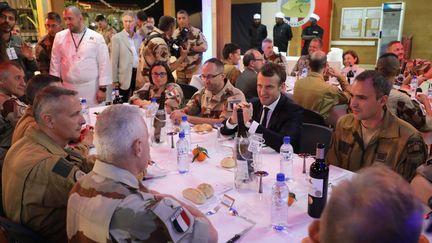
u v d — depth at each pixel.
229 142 2.22
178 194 1.53
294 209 1.39
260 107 2.39
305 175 1.71
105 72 3.95
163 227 0.98
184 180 1.68
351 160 1.89
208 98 2.86
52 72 3.88
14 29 4.14
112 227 0.97
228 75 4.30
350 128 1.90
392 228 0.51
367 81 1.72
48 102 1.51
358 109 1.75
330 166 1.82
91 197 1.04
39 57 4.22
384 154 1.77
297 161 1.89
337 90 3.37
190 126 2.60
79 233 1.04
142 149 1.12
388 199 0.54
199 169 1.81
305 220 1.31
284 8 7.35
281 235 1.22
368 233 0.52
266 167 1.81
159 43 4.00
